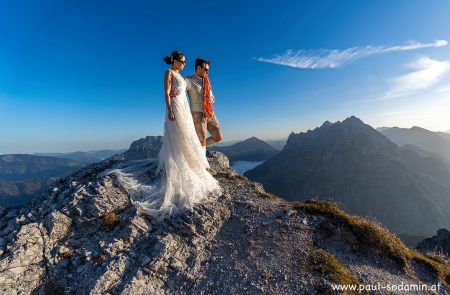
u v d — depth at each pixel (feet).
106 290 7.16
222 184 12.17
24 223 8.87
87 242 8.57
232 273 8.06
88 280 7.43
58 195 10.03
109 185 10.29
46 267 7.84
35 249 8.09
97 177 10.87
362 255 9.34
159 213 9.55
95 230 8.99
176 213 9.68
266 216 10.21
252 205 10.68
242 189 12.04
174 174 10.30
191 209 9.75
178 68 10.89
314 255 8.75
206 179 11.08
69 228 8.91
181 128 10.56
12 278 7.32
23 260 7.72
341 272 8.21
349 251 9.38
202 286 7.71
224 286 7.70
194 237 9.00
